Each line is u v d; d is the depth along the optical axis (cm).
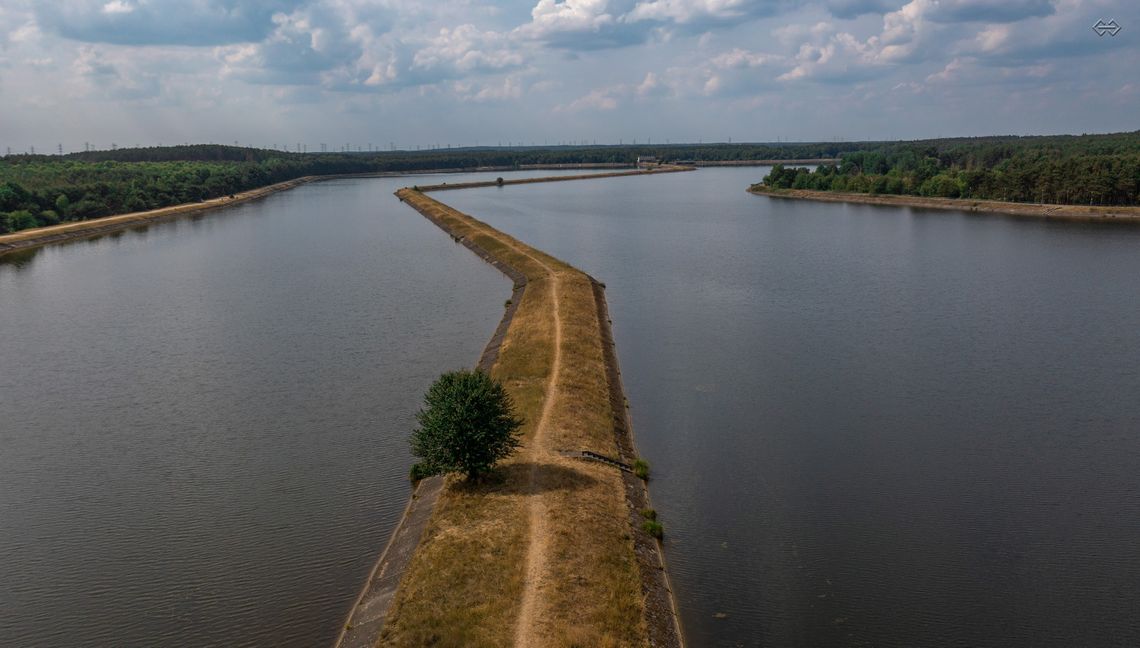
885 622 3119
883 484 4272
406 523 3762
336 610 3158
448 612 2897
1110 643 2995
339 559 3519
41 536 3747
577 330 6750
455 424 3803
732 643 2984
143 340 7231
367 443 4766
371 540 3675
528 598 2972
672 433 4953
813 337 7150
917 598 3272
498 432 3891
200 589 3309
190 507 4003
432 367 6259
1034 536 3750
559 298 8031
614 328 7525
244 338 7238
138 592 3294
